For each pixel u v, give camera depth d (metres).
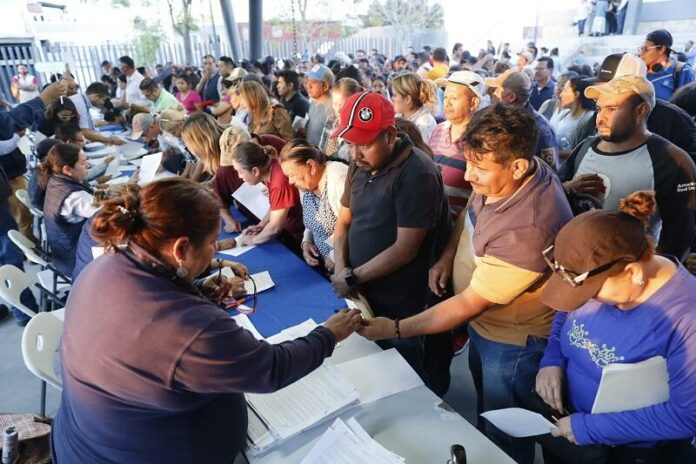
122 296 0.77
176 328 0.75
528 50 8.46
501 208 1.09
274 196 2.10
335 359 1.28
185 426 0.86
